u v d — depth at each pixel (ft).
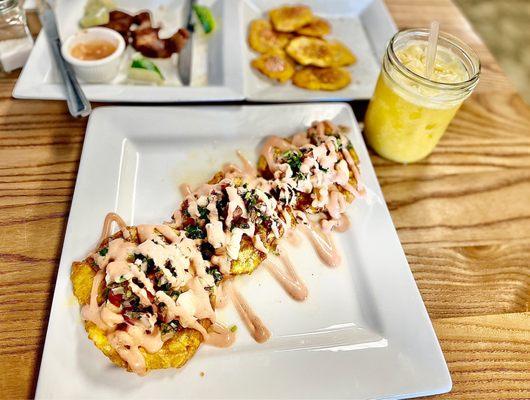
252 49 1.42
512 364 0.92
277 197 1.02
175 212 0.99
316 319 0.93
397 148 1.17
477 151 1.26
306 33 1.47
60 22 1.36
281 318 0.92
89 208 0.98
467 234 1.10
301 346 0.89
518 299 1.01
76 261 0.90
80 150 1.11
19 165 1.06
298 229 1.05
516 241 1.11
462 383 0.89
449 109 1.06
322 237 1.04
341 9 1.58
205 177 1.10
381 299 0.95
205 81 1.32
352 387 0.83
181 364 0.82
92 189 1.01
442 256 1.06
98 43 1.28
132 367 0.78
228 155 1.14
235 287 0.95
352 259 1.02
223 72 1.27
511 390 0.89
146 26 1.36
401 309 0.94
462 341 0.94
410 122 1.09
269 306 0.94
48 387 0.76
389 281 0.97
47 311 0.88
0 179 1.03
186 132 1.15
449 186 1.18
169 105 1.21
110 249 0.88
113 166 1.05
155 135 1.13
